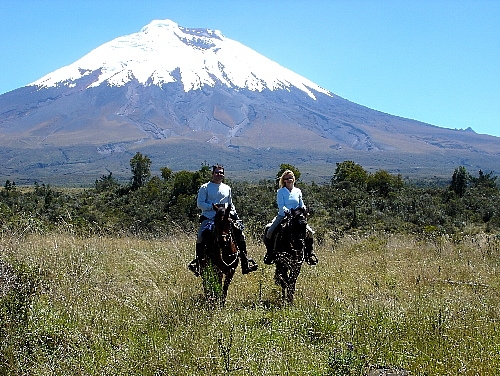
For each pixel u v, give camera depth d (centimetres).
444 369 660
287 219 1058
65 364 629
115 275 1104
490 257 1522
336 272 1277
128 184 4694
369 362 689
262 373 627
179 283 1091
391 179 4516
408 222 3266
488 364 666
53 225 1805
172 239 1722
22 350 645
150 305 888
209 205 1039
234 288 1103
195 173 3700
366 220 3234
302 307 927
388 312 864
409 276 1220
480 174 4834
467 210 3541
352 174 4656
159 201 3584
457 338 754
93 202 3862
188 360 647
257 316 882
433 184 10756
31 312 740
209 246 998
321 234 2320
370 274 1238
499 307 916
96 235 1734
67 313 802
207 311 864
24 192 5112
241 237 1057
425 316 839
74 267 1080
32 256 1096
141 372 624
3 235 1337
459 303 921
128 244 1573
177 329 771
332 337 777
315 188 4303
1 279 784
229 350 645
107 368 623
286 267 1055
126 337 743
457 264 1376
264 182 4631
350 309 895
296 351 709
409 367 677
